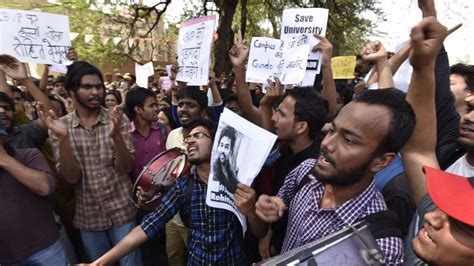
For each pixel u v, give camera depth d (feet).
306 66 8.34
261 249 5.82
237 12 54.65
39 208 6.47
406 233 4.75
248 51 9.52
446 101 5.25
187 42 9.75
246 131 5.27
